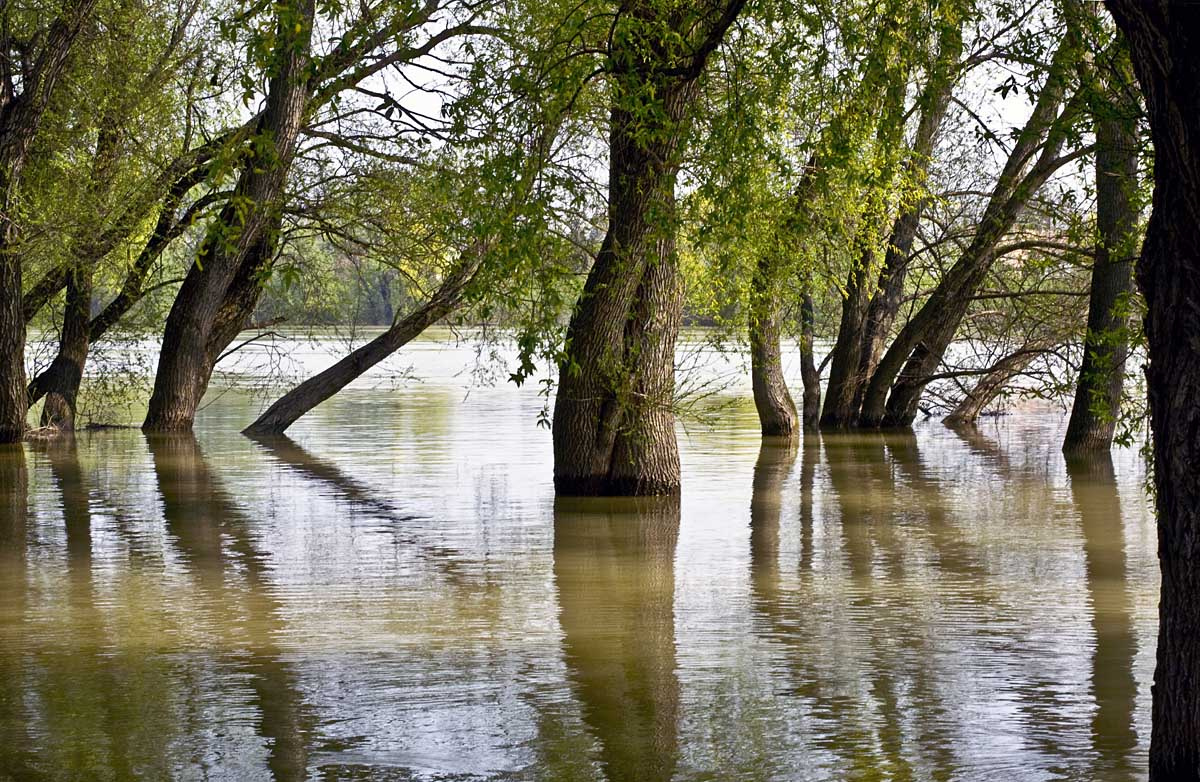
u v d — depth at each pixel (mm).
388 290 37750
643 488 19953
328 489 20875
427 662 9906
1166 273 6305
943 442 29766
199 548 15203
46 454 26078
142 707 8758
